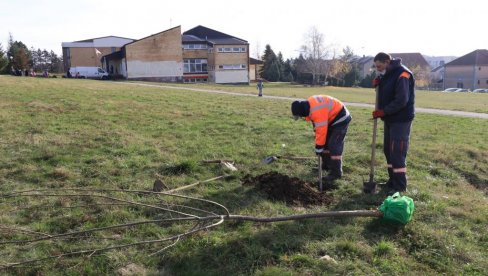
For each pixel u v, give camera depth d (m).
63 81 32.84
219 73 61.84
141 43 56.47
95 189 5.93
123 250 4.43
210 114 14.47
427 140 11.07
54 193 6.02
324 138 6.47
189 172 7.20
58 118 11.98
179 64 59.00
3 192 6.02
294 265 4.19
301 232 4.88
